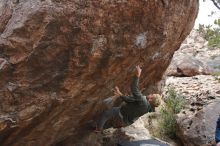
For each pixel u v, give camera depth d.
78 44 4.15
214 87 9.92
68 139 6.32
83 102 5.18
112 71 4.96
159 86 8.34
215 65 12.96
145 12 4.54
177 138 8.54
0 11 4.01
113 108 6.18
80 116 5.57
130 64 5.25
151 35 4.98
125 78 5.73
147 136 7.83
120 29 4.44
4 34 3.87
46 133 5.13
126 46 4.71
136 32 4.68
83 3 3.97
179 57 13.23
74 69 4.34
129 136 7.49
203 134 7.72
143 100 5.70
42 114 4.44
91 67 4.51
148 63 5.95
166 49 6.15
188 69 12.23
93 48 4.30
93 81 4.82
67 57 4.18
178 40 6.51
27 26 3.83
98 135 7.26
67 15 3.91
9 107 4.04
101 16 4.14
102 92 5.45
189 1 5.50
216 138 4.98
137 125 8.23
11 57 3.88
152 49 5.41
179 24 5.66
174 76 12.38
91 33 4.18
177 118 8.66
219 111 8.16
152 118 9.08
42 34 3.89
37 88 4.17
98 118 6.27
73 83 4.49
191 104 9.06
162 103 9.73
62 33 3.99
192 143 7.82
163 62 6.85
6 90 3.95
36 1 3.85
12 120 4.10
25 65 3.97
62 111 4.87
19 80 4.00
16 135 4.50
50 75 4.20
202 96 9.20
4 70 3.87
